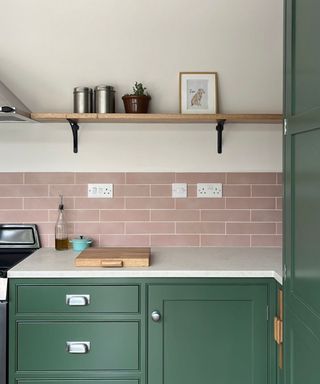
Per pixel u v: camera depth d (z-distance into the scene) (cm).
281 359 223
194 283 236
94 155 296
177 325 237
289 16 188
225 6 291
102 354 236
